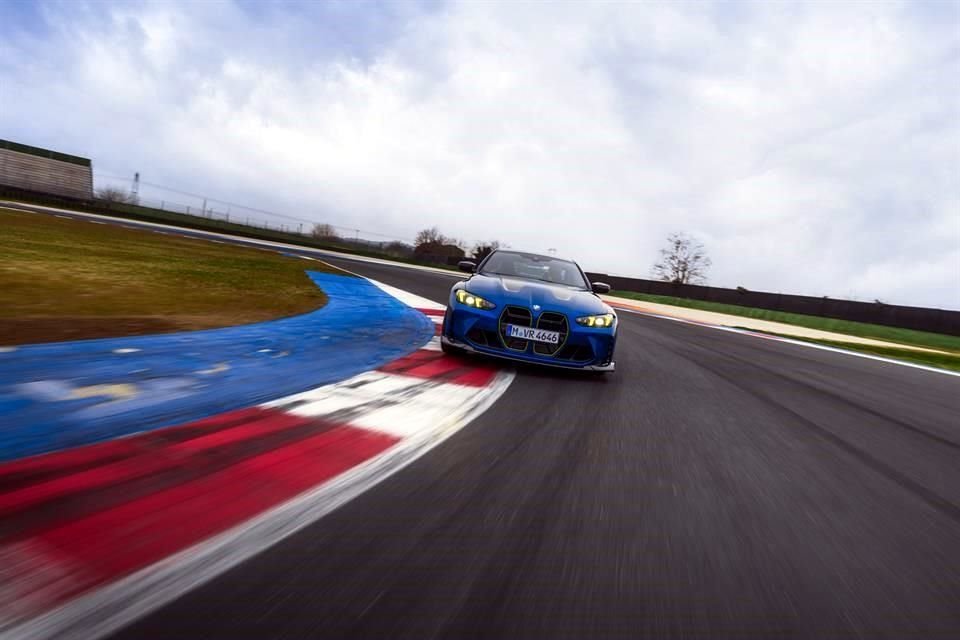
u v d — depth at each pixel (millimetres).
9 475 1449
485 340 3766
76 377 2381
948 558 1574
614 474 1971
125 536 1214
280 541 1267
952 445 3045
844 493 2047
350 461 1813
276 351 3436
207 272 8195
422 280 15242
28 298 4285
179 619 958
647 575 1288
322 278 10297
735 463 2262
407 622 1019
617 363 4711
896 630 1172
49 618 924
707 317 15500
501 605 1106
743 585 1293
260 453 1782
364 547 1280
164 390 2344
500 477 1821
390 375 3170
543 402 2980
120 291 5227
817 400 3967
